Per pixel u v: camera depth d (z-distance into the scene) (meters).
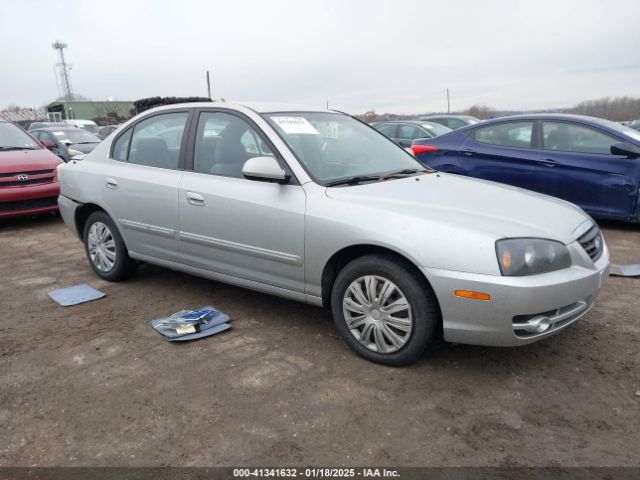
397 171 4.09
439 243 2.99
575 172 6.67
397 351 3.24
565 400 2.94
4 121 9.19
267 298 4.55
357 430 2.69
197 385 3.13
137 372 3.29
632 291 4.59
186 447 2.57
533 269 2.94
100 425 2.75
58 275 5.36
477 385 3.10
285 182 3.62
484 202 3.39
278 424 2.74
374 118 17.62
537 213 3.32
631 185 6.36
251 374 3.25
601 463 2.44
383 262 3.19
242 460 2.48
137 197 4.48
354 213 3.30
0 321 4.13
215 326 3.92
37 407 2.93
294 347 3.60
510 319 2.89
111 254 4.94
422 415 2.81
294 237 3.54
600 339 3.67
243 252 3.86
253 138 3.90
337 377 3.20
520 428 2.70
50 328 3.98
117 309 4.34
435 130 11.68
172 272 5.32
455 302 2.97
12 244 6.82
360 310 3.36
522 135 7.16
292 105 4.42
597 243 3.49
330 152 3.99
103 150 4.97
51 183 7.99
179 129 4.38
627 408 2.86
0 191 7.50
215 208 3.94
